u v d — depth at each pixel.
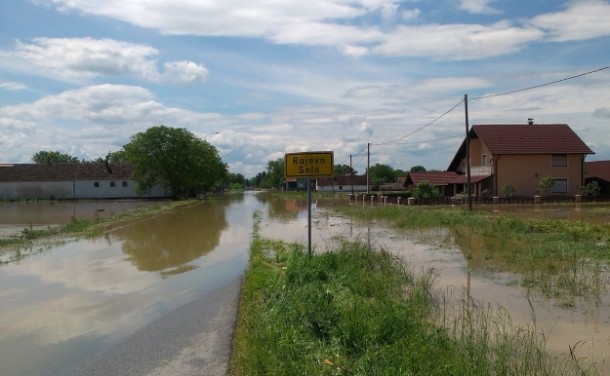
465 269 11.63
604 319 7.58
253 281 10.01
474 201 39.34
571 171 43.56
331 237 19.23
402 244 16.45
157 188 71.19
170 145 65.12
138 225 26.42
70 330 7.89
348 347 5.79
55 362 6.49
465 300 8.68
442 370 4.89
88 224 25.31
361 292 8.44
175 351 6.64
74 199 68.94
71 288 10.94
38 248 17.48
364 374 4.93
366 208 34.16
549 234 17.06
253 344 6.11
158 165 64.50
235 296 9.69
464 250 14.71
